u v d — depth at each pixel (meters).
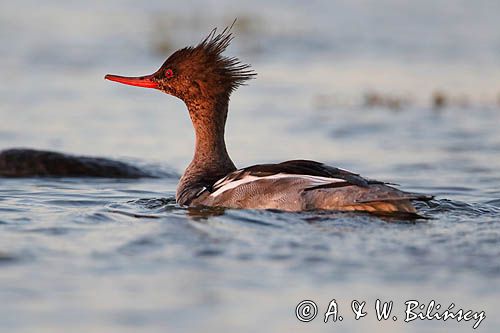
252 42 32.50
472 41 32.88
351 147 20.95
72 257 11.18
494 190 16.69
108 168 18.08
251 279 10.49
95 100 25.70
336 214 12.55
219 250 11.34
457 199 15.68
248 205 13.16
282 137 21.89
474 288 10.27
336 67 29.59
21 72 28.55
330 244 11.52
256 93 26.77
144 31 33.66
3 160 18.05
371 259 11.02
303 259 11.03
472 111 24.64
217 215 12.79
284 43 32.53
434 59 30.44
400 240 11.66
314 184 12.79
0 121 23.06
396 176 18.17
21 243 11.72
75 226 12.61
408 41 32.94
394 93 26.41
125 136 21.91
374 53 31.28
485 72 28.72
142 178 17.86
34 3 37.59
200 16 35.88
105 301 9.94
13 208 14.18
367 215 12.58
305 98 26.12
